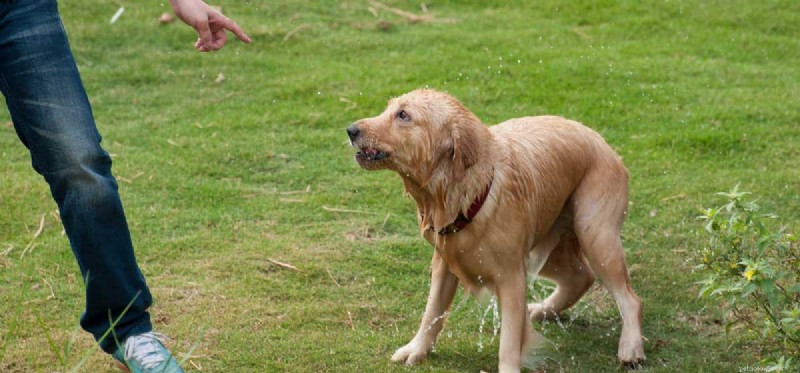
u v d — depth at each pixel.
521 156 7.74
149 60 15.91
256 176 12.11
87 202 6.39
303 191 11.72
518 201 7.52
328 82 15.12
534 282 9.88
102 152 6.50
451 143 7.30
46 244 10.03
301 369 7.72
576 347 8.41
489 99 14.41
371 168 7.43
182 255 9.91
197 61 15.98
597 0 18.70
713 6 18.39
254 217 10.95
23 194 11.17
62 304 8.78
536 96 14.53
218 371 7.67
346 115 13.97
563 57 16.08
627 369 7.96
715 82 15.15
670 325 8.73
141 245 10.06
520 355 7.60
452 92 14.62
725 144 12.89
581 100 14.40
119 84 15.10
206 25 7.38
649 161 12.49
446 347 8.24
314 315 8.70
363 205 11.33
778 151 12.69
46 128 6.33
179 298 8.94
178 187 11.65
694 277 9.58
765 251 7.54
